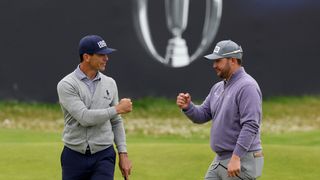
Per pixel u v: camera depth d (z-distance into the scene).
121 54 63.38
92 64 23.08
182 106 24.81
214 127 23.92
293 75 66.88
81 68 23.31
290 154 38.56
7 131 53.53
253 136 22.84
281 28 66.38
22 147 39.88
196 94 63.94
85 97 23.08
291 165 36.81
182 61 63.66
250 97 22.95
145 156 38.12
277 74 66.56
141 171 35.56
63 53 62.72
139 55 63.50
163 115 62.03
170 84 63.78
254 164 23.31
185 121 60.81
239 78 23.50
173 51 63.56
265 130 56.94
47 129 56.06
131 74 63.50
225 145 23.55
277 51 66.44
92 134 23.20
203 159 37.56
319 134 53.69
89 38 23.08
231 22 64.81
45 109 62.28
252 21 65.56
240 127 23.34
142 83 63.66
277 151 39.03
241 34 65.25
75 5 62.78
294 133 55.31
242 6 65.06
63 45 62.72
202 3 63.66
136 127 57.53
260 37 65.88
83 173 23.44
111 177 23.42
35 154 38.34
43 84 62.78
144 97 63.81
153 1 63.06
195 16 63.56
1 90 62.69
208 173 24.28
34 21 62.50
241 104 23.08
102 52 22.98
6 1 62.25
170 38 63.44
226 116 23.45
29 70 62.69
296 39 66.88
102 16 63.06
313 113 63.50
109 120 23.52
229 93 23.47
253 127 22.81
